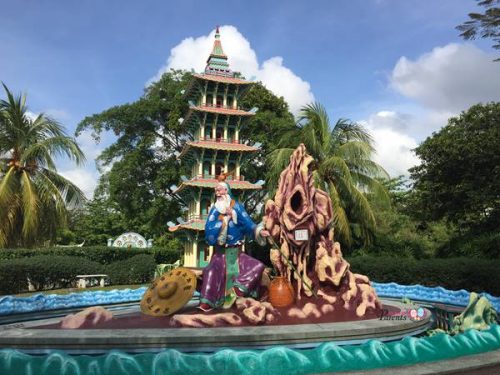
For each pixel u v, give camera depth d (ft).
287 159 83.25
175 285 30.78
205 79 99.30
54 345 22.65
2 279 66.03
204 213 95.09
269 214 38.19
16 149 82.64
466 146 77.10
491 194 74.79
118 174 118.52
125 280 85.71
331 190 82.17
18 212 81.10
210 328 25.73
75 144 83.35
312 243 36.81
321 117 86.58
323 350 19.43
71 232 187.42
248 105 122.11
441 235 99.66
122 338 22.74
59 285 76.95
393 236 95.86
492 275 55.93
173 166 120.78
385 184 124.98
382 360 19.67
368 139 87.51
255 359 18.90
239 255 32.32
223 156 99.19
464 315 29.73
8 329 26.11
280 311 30.78
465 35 60.13
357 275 35.55
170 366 18.53
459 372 19.15
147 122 123.65
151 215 123.03
